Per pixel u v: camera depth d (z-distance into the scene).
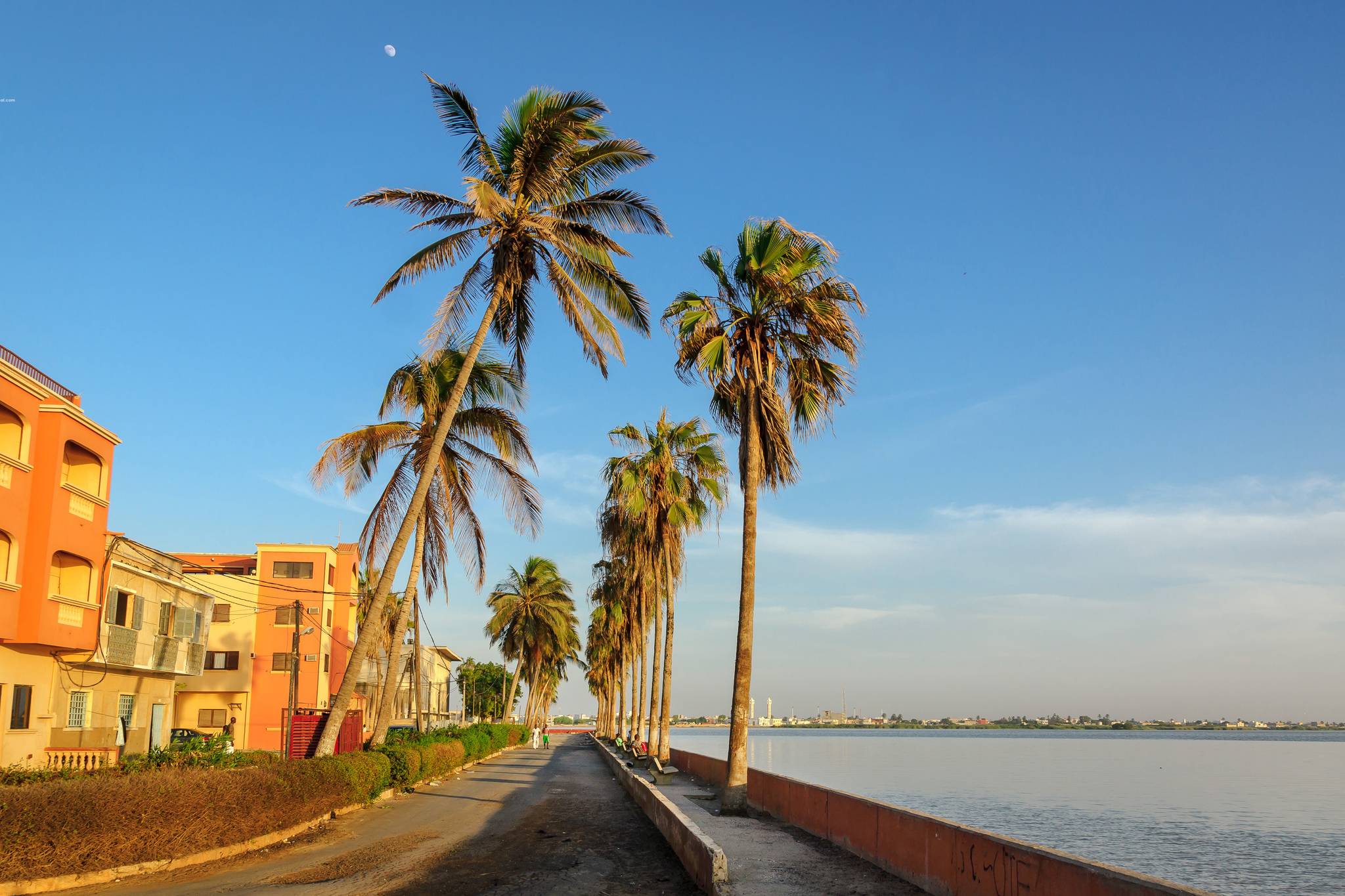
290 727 29.36
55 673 26.55
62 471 25.05
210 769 16.19
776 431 22.52
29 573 24.00
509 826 19.83
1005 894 9.34
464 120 23.53
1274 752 157.62
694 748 117.88
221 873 13.59
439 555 33.19
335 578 58.88
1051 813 45.12
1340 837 37.59
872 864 13.78
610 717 80.25
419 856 15.34
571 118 23.09
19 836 11.42
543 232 23.58
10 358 24.12
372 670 63.59
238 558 59.06
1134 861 30.94
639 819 21.38
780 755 111.19
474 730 48.84
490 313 24.23
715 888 11.20
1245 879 27.53
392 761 26.98
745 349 22.98
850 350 22.48
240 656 53.25
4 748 23.86
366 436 29.58
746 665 22.22
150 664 30.89
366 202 22.95
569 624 79.44
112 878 12.80
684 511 38.75
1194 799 56.25
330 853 15.67
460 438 31.39
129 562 29.34
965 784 63.34
